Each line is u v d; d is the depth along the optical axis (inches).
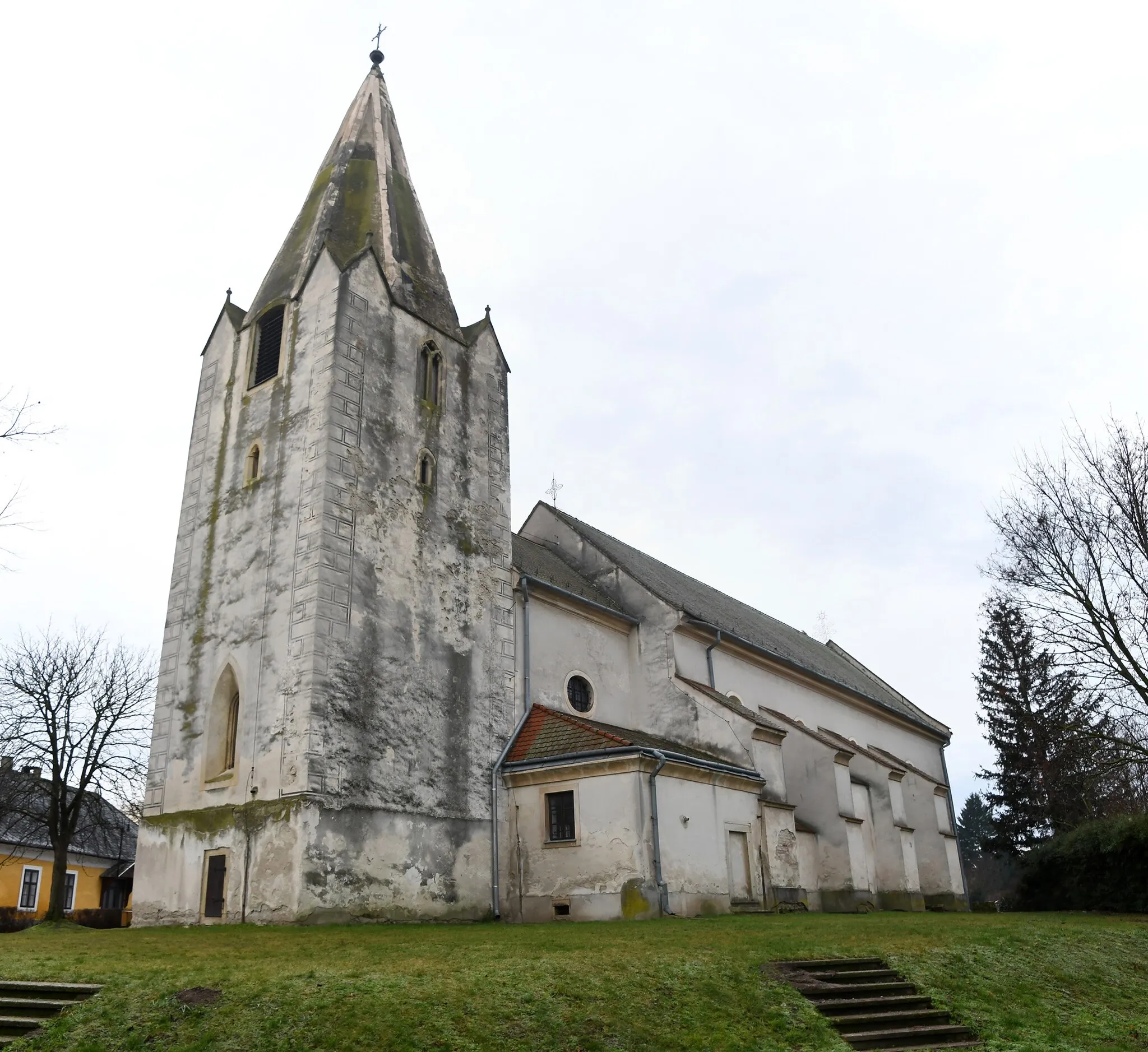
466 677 1000.2
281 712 856.3
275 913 792.3
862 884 1242.6
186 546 1036.5
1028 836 2044.8
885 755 1691.7
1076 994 647.8
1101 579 1178.6
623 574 1305.4
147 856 922.1
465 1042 442.0
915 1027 549.0
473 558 1060.5
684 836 961.5
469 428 1116.5
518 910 944.3
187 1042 432.1
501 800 986.7
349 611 895.1
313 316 1015.6
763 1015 526.3
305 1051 424.2
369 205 1155.3
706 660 1304.1
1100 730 1163.9
